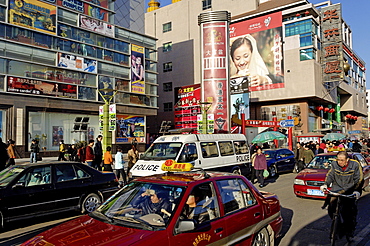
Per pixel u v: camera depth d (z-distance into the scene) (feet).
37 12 76.38
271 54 132.67
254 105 141.18
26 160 69.62
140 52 104.17
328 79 131.54
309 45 124.36
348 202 17.58
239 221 13.51
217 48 103.14
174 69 156.97
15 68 72.02
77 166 25.63
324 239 18.85
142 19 122.93
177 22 157.89
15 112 71.46
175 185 12.70
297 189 31.09
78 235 10.53
